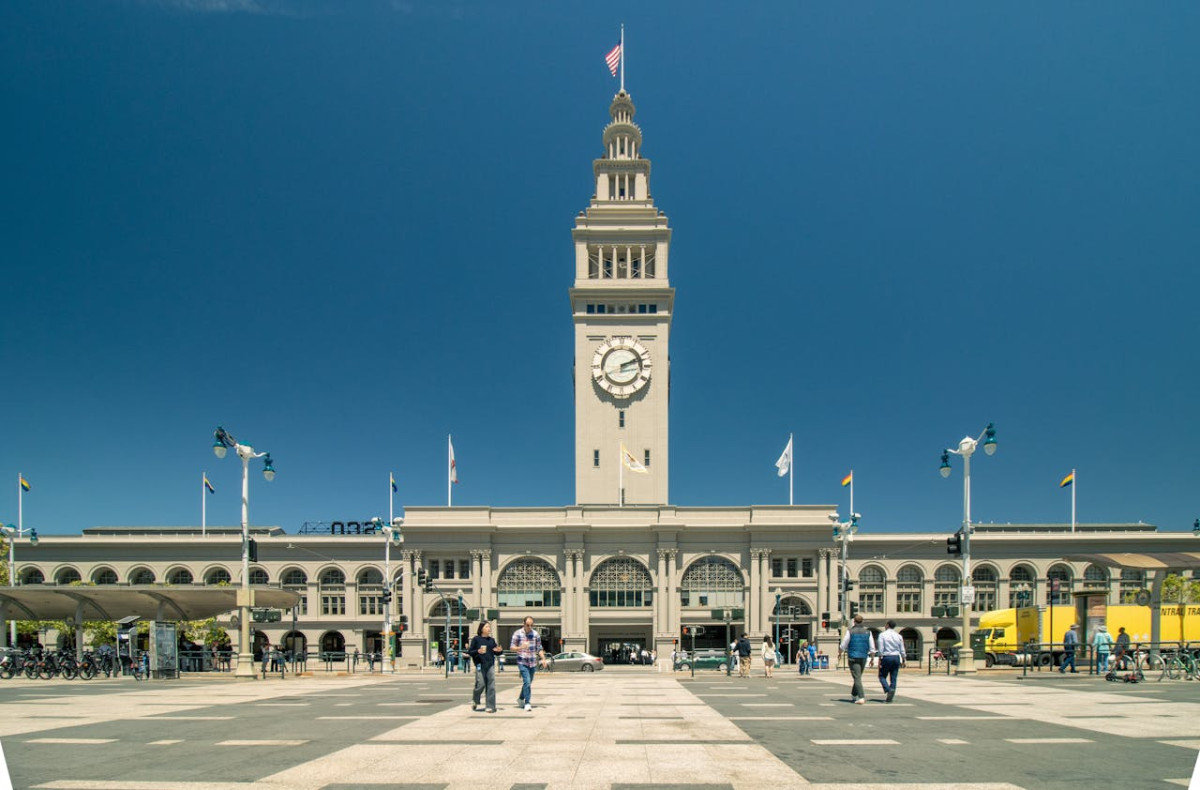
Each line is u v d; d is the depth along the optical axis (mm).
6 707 26547
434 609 88688
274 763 15148
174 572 101938
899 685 35375
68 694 32781
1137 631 59125
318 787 13070
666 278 100875
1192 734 18812
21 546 101562
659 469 95875
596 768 14594
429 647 88062
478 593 87812
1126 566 44344
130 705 27266
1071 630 43562
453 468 91812
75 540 101812
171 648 46312
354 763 15109
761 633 87062
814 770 14383
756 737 18359
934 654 70312
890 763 15078
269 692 34031
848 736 18500
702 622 88125
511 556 89438
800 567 89125
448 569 89750
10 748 17078
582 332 98938
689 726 20391
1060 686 34031
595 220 102812
